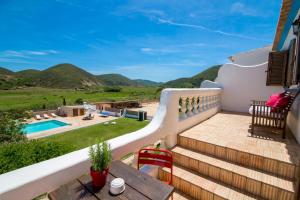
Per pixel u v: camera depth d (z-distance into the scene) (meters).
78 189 1.58
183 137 3.98
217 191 2.71
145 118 19.31
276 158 2.82
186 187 3.02
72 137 12.97
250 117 6.30
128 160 2.85
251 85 7.04
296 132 3.81
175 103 3.95
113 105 27.39
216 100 7.05
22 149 4.36
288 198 2.34
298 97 3.81
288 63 5.83
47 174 1.62
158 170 3.36
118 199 1.45
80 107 23.62
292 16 4.77
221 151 3.38
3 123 9.87
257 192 2.61
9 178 1.50
